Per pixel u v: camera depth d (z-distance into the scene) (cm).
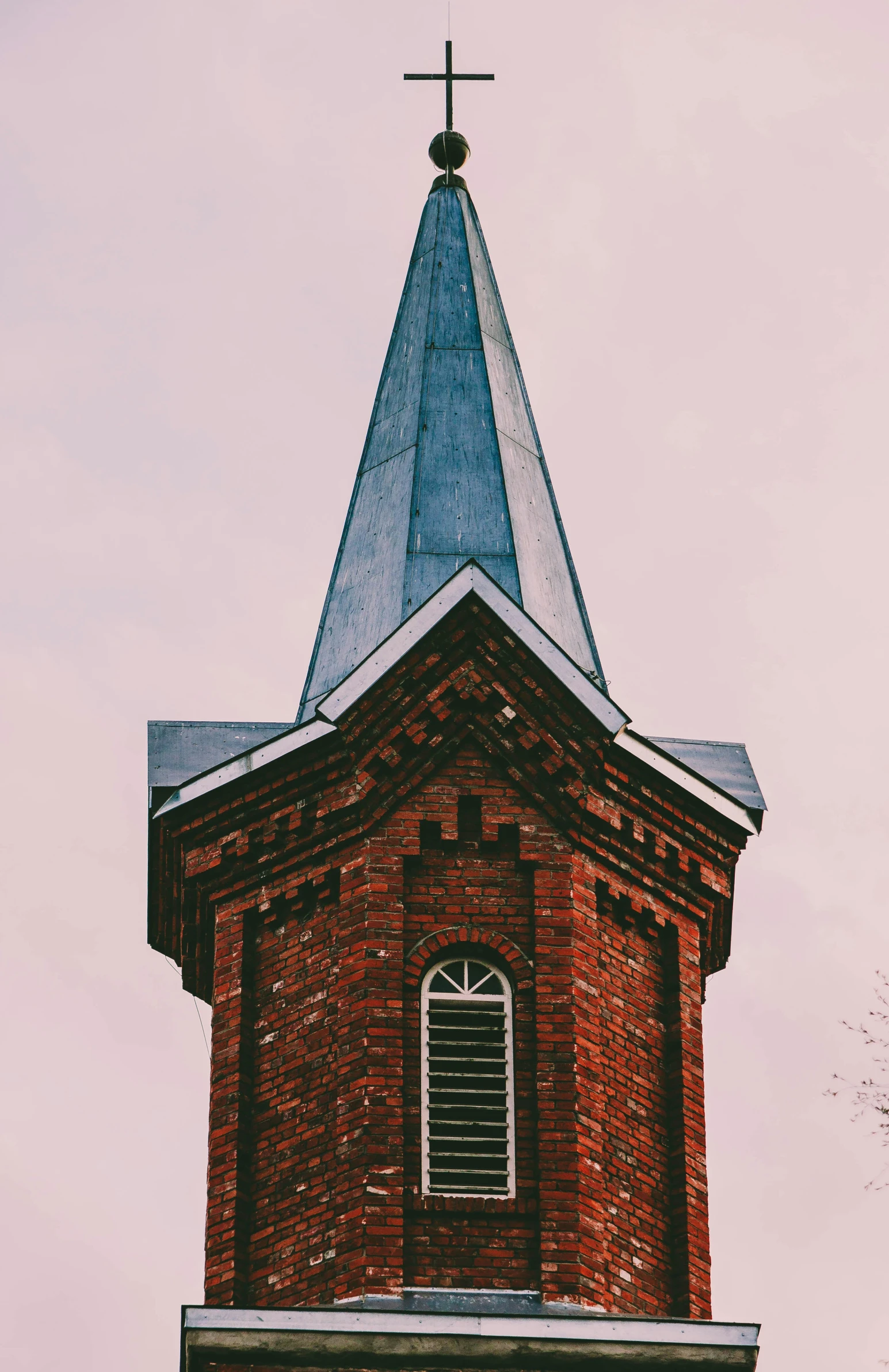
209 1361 2159
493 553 2738
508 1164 2334
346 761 2531
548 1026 2402
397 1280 2253
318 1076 2391
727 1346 2189
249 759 2573
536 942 2445
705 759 2709
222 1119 2408
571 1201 2314
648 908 2561
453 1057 2384
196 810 2598
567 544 2814
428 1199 2302
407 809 2500
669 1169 2438
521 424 2903
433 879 2472
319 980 2447
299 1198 2338
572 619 2734
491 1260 2284
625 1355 2180
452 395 2894
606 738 2562
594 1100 2384
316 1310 2178
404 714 2538
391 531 2775
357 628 2720
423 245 3067
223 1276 2323
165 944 2677
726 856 2650
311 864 2517
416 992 2409
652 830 2597
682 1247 2388
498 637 2577
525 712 2555
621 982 2509
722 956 2694
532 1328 2181
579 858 2514
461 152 3162
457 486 2800
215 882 2564
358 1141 2320
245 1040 2456
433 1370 2162
